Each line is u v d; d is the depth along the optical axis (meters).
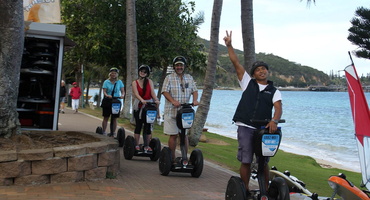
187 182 7.51
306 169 13.86
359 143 5.49
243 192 5.19
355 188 5.20
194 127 14.30
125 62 24.52
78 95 27.36
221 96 130.88
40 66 9.71
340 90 169.75
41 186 6.12
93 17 23.05
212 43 14.07
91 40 22.75
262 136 4.95
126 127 17.94
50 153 6.23
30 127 9.73
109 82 11.59
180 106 7.79
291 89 168.25
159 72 37.25
